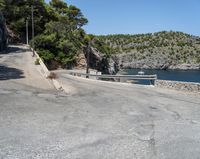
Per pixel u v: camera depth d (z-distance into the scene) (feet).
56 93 53.83
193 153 24.94
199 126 34.47
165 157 23.67
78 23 345.31
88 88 66.13
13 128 29.53
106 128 31.50
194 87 62.75
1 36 168.14
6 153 22.86
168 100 52.65
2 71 82.17
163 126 33.73
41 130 29.43
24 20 260.83
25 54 154.92
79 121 33.88
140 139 28.19
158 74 526.98
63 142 26.13
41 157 22.40
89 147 25.16
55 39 223.30
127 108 43.57
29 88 56.80
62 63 215.51
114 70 336.90
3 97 45.50
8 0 270.87
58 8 349.61
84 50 250.57
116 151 24.47
